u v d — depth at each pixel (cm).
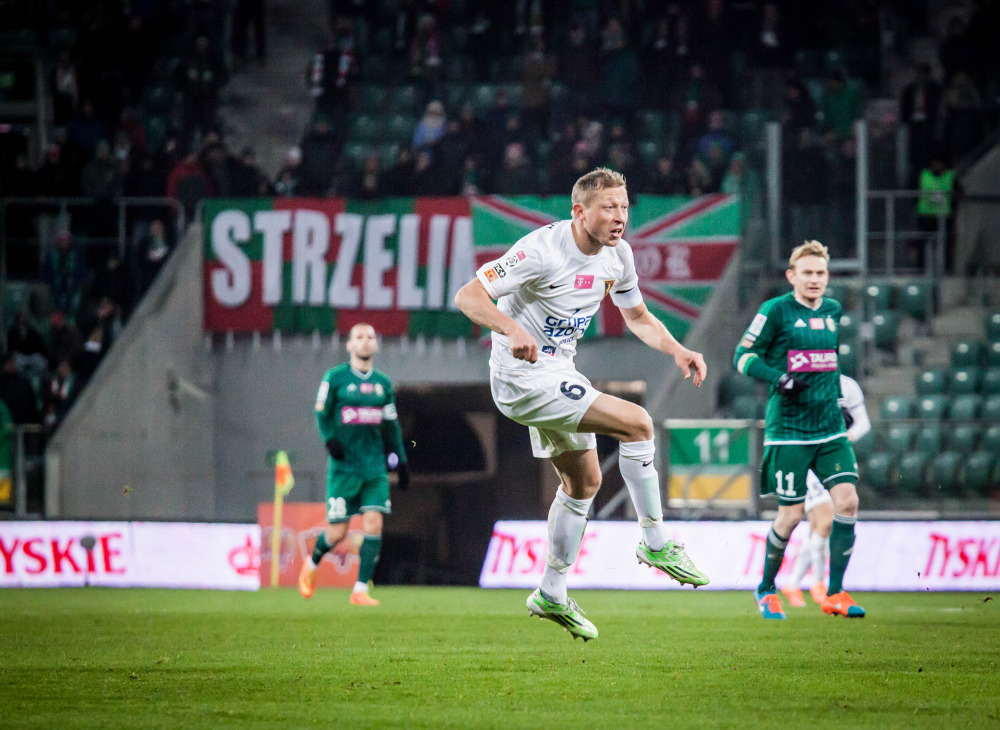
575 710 1277
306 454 4616
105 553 3588
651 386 4394
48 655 1809
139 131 5044
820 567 2752
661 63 5184
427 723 1200
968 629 2192
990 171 4831
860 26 5366
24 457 4447
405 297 4544
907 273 4584
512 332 1420
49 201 4797
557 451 1547
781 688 1437
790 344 2325
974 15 5141
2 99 5762
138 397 4478
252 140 5775
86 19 5497
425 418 4359
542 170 5031
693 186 4647
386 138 5366
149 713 1267
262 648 1897
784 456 2344
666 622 2358
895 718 1227
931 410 4278
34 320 4912
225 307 4619
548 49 5503
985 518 3366
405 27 5588
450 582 4206
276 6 5978
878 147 4672
